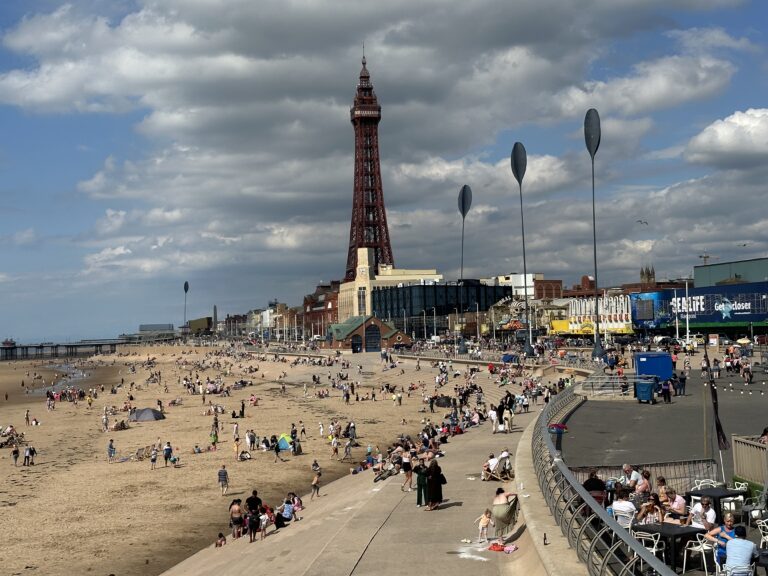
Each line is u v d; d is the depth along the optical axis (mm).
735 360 82688
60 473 64562
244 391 145000
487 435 55344
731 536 17844
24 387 186875
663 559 19703
